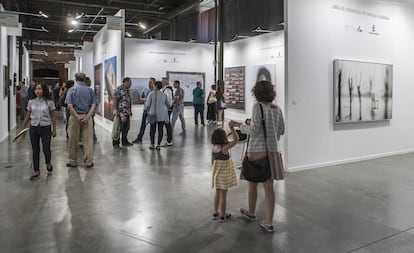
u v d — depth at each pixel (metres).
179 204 4.13
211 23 16.08
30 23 19.41
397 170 6.08
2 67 9.11
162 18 18.12
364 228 3.47
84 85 5.98
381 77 7.15
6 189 4.69
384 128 7.41
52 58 30.80
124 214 3.79
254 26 14.04
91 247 2.99
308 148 6.18
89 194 4.50
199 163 6.40
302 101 6.07
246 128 3.49
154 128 7.81
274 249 2.98
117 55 9.91
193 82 15.23
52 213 3.80
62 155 7.08
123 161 6.55
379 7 7.14
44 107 5.34
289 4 5.84
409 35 7.70
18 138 5.32
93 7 16.52
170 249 2.96
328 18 6.35
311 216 3.79
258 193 4.61
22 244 3.04
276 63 12.30
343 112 6.55
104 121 11.83
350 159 6.81
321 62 6.29
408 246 3.06
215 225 3.50
